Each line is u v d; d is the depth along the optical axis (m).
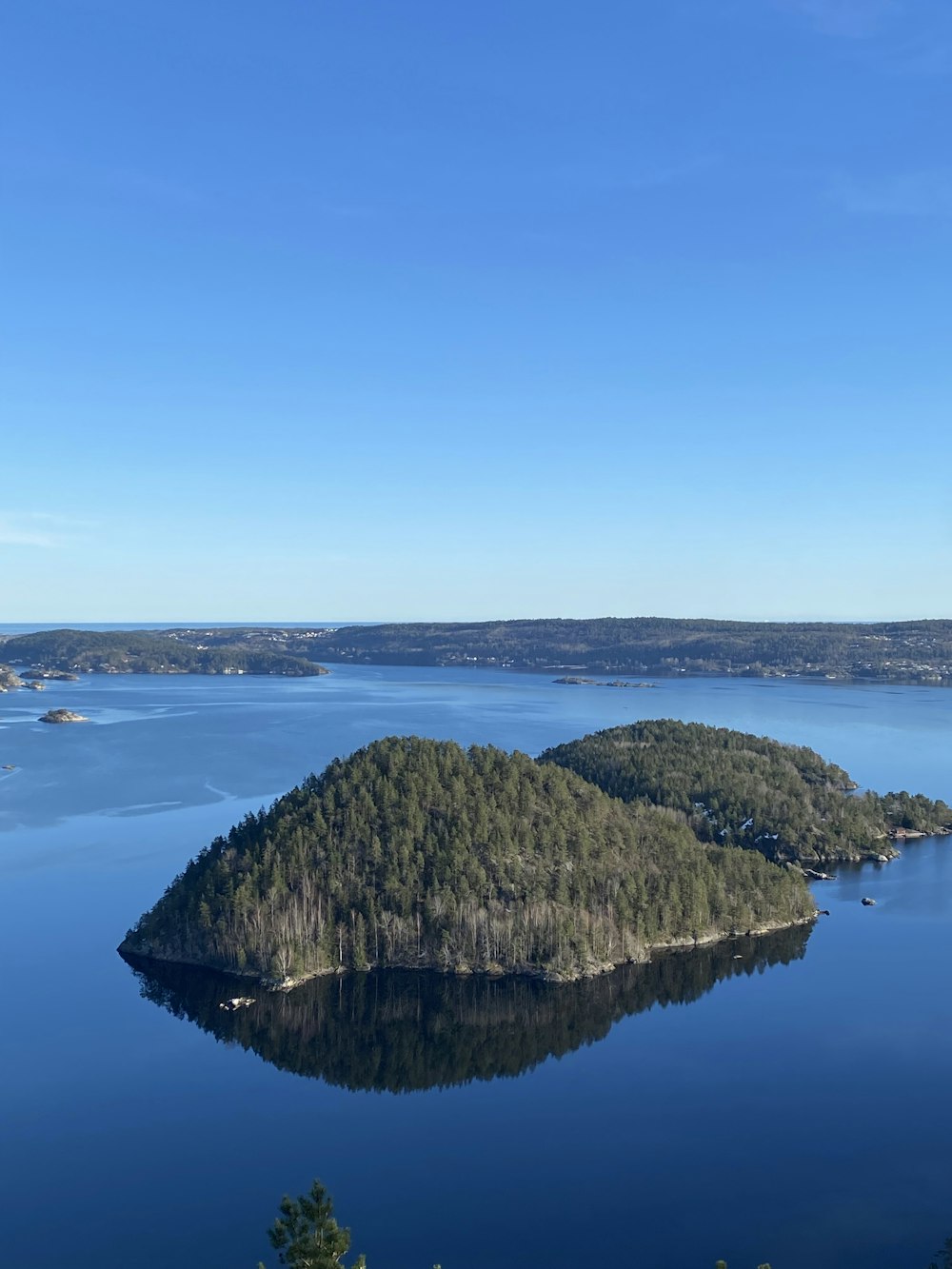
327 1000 157.50
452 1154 117.88
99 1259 100.06
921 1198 109.69
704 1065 139.00
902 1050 143.38
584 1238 103.31
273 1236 55.75
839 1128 123.31
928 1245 102.25
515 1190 111.12
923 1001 160.12
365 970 166.50
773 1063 139.38
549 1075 136.38
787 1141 120.31
